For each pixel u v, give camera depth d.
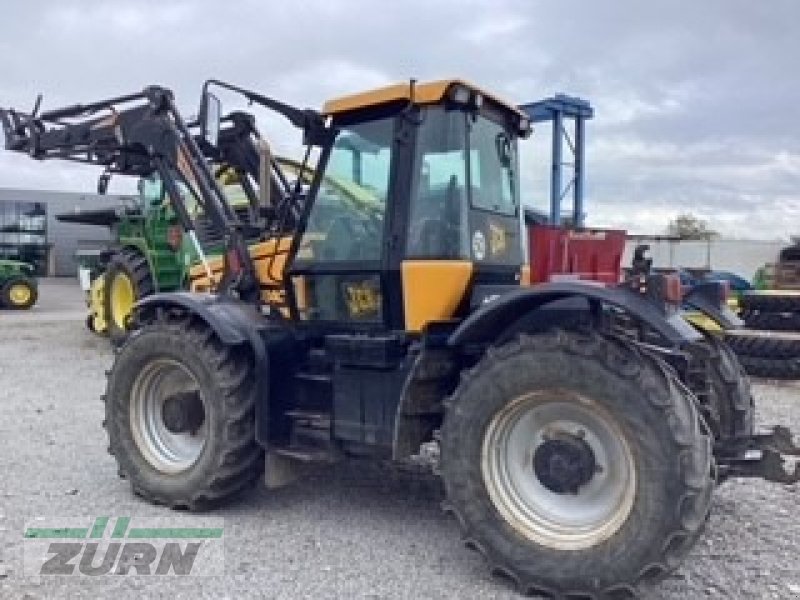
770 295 9.93
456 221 4.12
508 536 3.50
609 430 3.39
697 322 4.55
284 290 4.68
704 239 25.62
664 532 3.19
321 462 4.65
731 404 4.45
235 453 4.37
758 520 4.44
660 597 3.43
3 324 15.91
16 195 40.28
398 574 3.65
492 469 3.60
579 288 3.46
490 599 3.41
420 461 5.53
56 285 33.59
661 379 3.33
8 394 8.03
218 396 4.37
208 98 5.25
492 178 4.54
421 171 4.18
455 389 3.93
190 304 4.56
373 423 4.15
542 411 3.56
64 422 6.71
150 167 6.51
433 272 4.06
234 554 3.87
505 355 3.58
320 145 4.54
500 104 4.57
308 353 4.58
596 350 3.38
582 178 18.72
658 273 3.70
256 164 6.14
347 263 4.37
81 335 13.63
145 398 4.74
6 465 5.37
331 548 3.96
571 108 18.33
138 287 11.23
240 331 4.40
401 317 4.27
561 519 3.49
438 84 4.10
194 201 6.33
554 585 3.37
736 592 3.49
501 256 4.56
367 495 4.81
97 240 41.78
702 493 3.20
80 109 6.04
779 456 3.70
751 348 9.32
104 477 5.11
